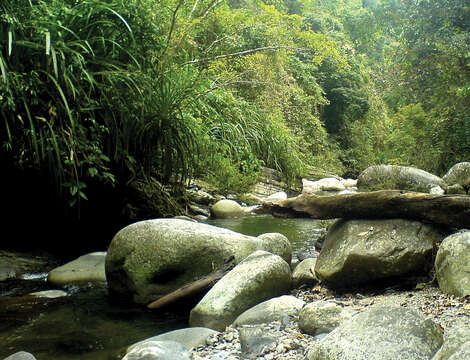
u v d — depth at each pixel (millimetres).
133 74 4625
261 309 2410
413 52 9375
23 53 4012
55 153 4156
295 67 18031
